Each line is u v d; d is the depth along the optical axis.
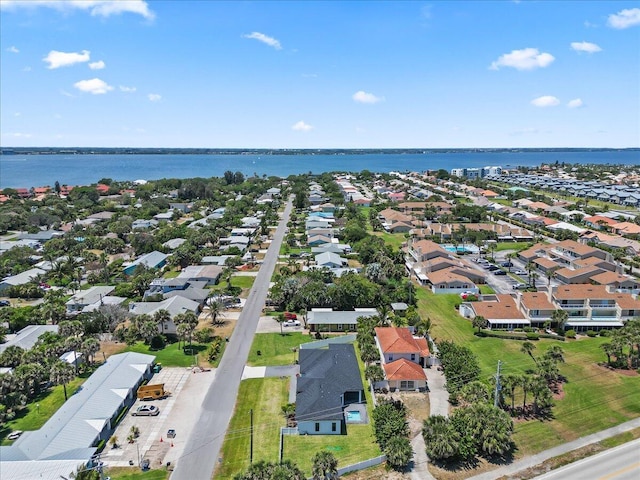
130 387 69.81
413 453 58.38
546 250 153.00
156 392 70.19
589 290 99.50
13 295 116.75
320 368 75.94
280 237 186.50
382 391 72.62
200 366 80.94
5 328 92.94
